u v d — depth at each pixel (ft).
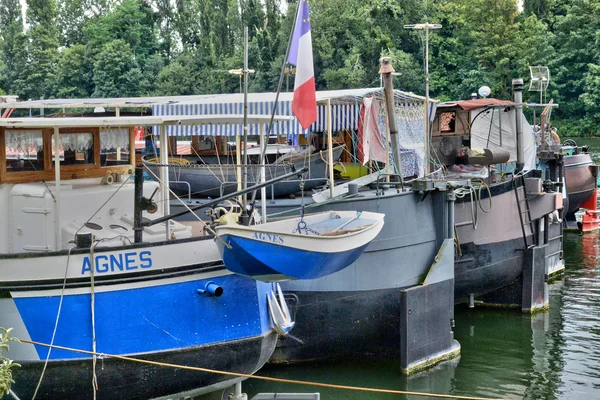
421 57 180.55
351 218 32.24
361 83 161.27
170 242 29.19
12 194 31.24
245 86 32.94
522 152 62.23
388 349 44.27
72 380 28.68
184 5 216.54
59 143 31.60
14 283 28.22
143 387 29.53
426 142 55.42
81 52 199.31
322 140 58.39
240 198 34.65
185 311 29.66
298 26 34.19
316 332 42.78
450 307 45.78
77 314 28.48
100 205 32.42
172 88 180.45
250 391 39.78
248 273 29.14
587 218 86.94
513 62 206.49
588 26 208.03
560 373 43.21
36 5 221.46
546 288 57.11
